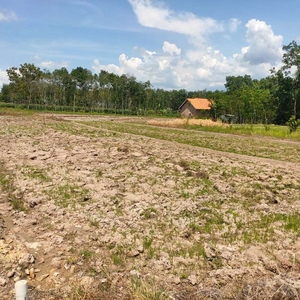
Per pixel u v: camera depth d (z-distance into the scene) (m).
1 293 4.82
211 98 74.69
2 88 87.31
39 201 8.48
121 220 7.43
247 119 68.00
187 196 9.27
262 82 87.50
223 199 9.15
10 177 10.73
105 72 95.88
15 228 6.95
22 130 24.98
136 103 98.19
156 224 7.25
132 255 5.85
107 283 5.11
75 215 7.62
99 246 6.21
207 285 5.09
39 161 13.29
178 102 112.00
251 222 7.55
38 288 4.98
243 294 4.84
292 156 18.39
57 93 84.94
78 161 13.51
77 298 4.77
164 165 13.27
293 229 7.15
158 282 5.12
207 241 6.52
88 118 55.22
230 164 14.58
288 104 67.00
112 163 13.38
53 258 5.75
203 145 22.70
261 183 10.98
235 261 5.71
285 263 5.61
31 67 70.06
